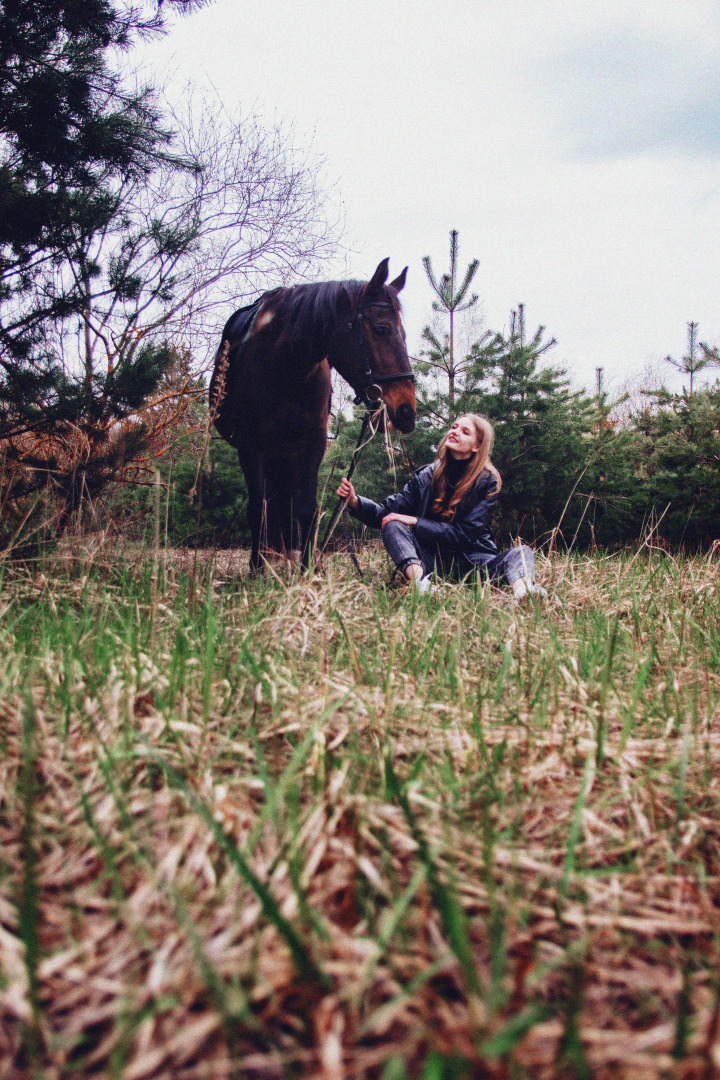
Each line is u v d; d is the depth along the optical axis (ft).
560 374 22.68
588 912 2.93
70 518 10.59
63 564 8.87
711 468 20.58
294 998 2.39
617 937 2.78
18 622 6.49
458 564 12.00
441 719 4.93
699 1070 2.00
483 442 12.01
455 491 12.03
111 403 12.92
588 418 22.99
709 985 2.54
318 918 2.62
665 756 4.55
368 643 6.89
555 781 4.28
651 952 2.74
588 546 21.44
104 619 6.48
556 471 21.01
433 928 2.70
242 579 10.48
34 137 12.60
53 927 2.71
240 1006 2.14
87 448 11.91
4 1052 2.15
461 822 3.50
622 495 21.13
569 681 5.57
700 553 17.52
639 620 7.95
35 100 12.19
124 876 3.04
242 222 18.85
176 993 2.31
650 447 23.35
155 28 13.39
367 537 23.32
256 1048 2.20
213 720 4.71
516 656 6.47
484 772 4.00
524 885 3.08
